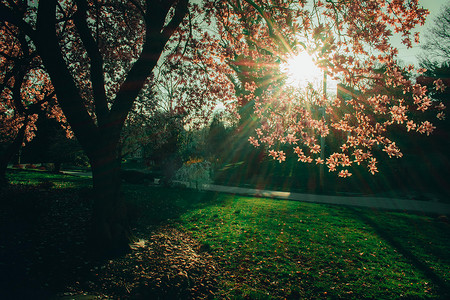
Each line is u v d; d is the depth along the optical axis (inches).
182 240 324.5
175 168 840.9
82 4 258.8
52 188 545.6
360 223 430.9
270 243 316.5
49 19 223.8
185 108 395.5
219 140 1640.0
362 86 196.7
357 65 190.1
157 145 652.1
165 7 253.6
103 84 277.4
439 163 984.3
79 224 308.8
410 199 757.9
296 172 1229.1
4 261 199.5
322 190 900.6
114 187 258.1
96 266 215.2
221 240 327.6
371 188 955.3
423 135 970.7
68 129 691.4
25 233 259.0
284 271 240.8
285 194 845.8
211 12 333.1
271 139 234.5
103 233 244.7
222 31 350.0
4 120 631.2
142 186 808.9
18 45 492.7
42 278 187.9
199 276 221.1
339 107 212.8
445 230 400.5
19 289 169.8
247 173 1278.3
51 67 228.7
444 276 239.5
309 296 200.2
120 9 362.9
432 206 639.1
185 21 362.6
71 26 410.9
